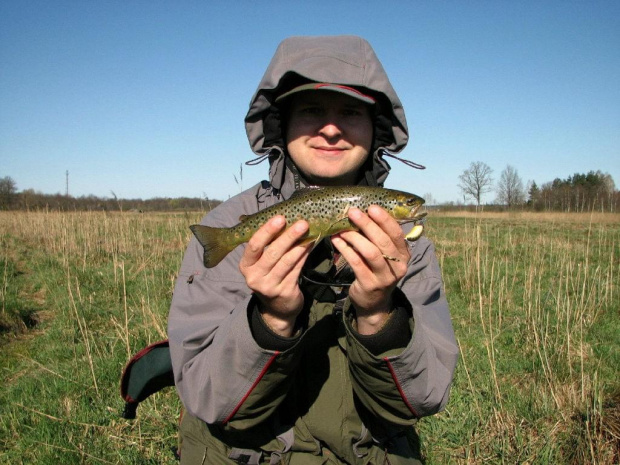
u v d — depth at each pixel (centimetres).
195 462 75
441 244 534
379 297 60
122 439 129
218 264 77
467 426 137
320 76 75
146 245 489
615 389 157
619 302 275
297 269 58
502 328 234
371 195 78
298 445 73
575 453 124
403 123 83
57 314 261
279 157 84
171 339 71
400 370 63
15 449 129
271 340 60
